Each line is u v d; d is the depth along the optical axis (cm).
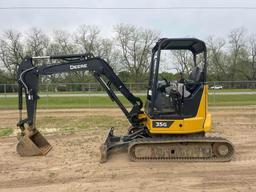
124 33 5462
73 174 675
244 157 782
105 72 820
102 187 597
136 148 742
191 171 679
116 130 1195
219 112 1780
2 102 2525
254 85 2781
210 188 584
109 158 786
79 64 816
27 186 614
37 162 768
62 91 2972
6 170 713
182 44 764
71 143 967
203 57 748
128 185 605
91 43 5675
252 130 1175
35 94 816
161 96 752
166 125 747
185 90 748
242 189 578
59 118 1587
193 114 748
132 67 5453
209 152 735
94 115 1684
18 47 5884
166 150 739
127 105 2106
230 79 6084
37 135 876
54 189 594
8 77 5859
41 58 816
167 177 645
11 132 1199
